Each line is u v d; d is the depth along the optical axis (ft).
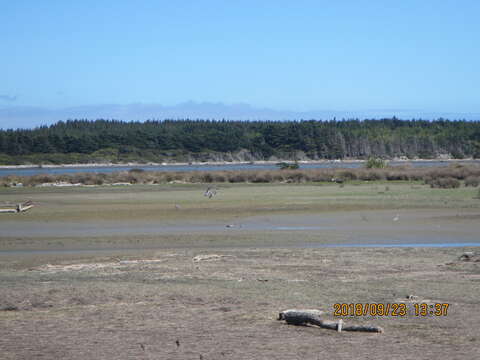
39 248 99.04
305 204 161.38
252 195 195.31
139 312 48.96
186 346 38.99
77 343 40.11
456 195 185.06
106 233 115.24
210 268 73.46
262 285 60.44
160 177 281.54
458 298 52.49
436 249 89.15
